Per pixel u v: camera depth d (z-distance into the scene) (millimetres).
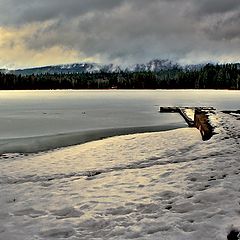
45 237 6773
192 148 16266
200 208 7426
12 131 27250
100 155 16562
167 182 10008
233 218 6531
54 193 9930
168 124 31656
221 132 18203
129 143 19422
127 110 47125
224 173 10172
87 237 6586
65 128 29078
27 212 8398
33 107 52906
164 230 6469
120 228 6781
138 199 8633
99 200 8844
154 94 94875
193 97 77500
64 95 92250
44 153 18656
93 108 50938
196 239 5895
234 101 62969
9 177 12906
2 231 7215
